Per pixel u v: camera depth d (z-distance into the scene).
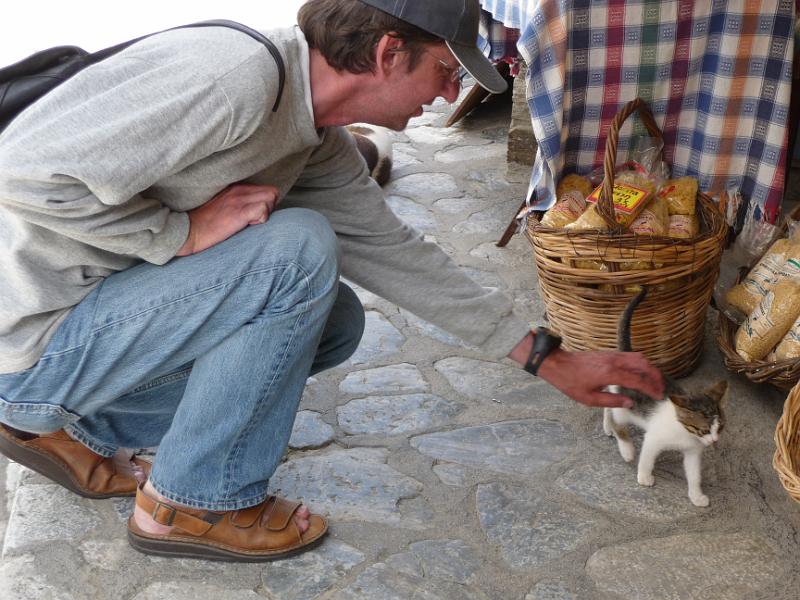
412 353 2.92
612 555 2.08
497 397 2.67
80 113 1.44
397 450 2.45
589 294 2.49
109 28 6.92
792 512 2.20
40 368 1.71
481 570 2.04
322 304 1.81
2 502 2.36
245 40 1.53
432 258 2.03
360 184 2.02
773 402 2.59
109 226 1.55
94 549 2.11
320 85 1.64
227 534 2.02
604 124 2.72
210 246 1.74
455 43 1.58
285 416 1.92
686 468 2.22
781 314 2.45
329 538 2.14
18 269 1.61
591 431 2.50
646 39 2.53
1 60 6.30
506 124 4.94
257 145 1.62
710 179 2.75
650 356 2.62
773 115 2.57
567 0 2.44
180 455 1.89
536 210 2.77
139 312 1.71
